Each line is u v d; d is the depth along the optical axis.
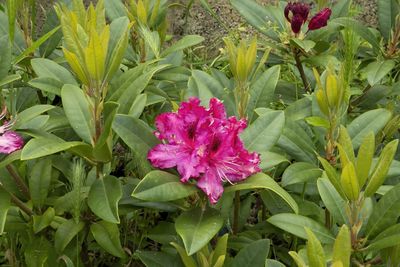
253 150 0.63
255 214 0.94
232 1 0.93
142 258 0.63
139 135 0.60
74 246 0.70
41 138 0.59
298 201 0.73
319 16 0.84
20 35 0.86
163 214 0.86
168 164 0.57
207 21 1.30
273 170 0.78
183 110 0.57
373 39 0.88
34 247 0.68
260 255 0.59
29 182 0.69
